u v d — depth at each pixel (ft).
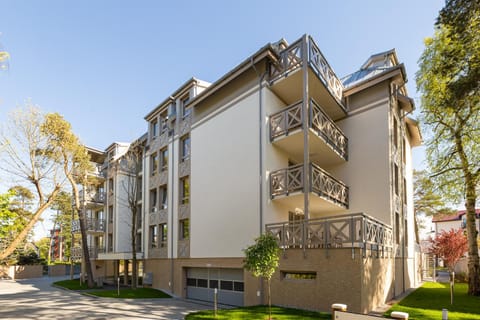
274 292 36.42
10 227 30.04
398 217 50.34
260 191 41.29
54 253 172.96
